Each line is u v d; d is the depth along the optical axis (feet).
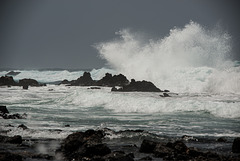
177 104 260.83
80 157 115.75
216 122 206.90
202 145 142.20
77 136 127.24
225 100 298.76
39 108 286.05
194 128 186.09
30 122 203.31
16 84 581.12
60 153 122.62
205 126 192.75
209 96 340.80
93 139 124.67
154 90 429.38
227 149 134.10
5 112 236.02
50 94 410.72
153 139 153.79
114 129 182.80
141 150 129.80
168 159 115.44
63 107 297.74
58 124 197.06
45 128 180.65
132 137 156.35
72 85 575.38
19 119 216.54
